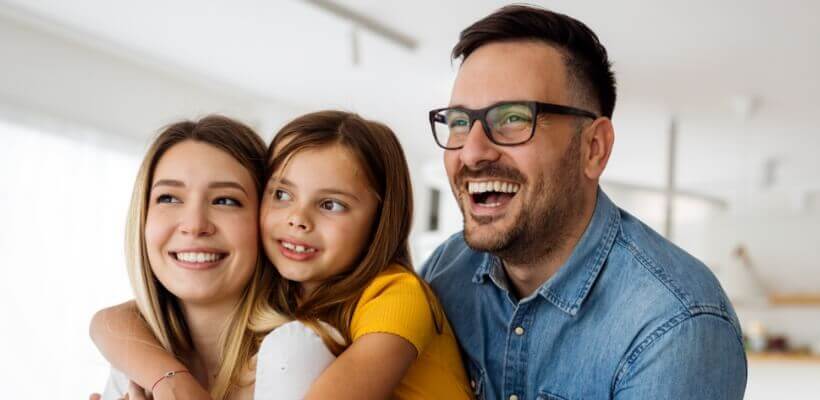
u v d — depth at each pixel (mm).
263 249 1325
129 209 1349
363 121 1387
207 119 1363
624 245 1267
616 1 2760
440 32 3207
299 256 1272
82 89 3799
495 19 1310
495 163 1258
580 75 1298
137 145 4016
